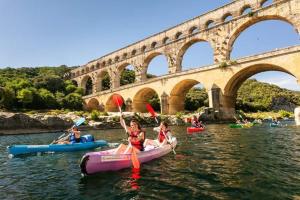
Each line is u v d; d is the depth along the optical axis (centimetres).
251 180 915
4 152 1861
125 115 4703
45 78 9075
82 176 1067
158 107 8600
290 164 1139
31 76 11000
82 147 1850
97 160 1080
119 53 8056
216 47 5378
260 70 4691
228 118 4906
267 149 1577
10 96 6141
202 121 4859
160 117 4988
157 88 6116
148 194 820
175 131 3262
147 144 1591
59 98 7719
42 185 966
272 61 4147
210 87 5019
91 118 4541
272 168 1075
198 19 5800
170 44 6372
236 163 1196
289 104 13062
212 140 2156
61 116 4494
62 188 919
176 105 5972
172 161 1298
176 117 5056
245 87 14725
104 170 1103
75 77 10294
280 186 840
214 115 4841
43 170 1225
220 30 5331
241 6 5022
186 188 862
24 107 6462
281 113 8494
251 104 10238
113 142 2203
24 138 2994
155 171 1103
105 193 848
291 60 3934
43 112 6247
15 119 3862
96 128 4219
